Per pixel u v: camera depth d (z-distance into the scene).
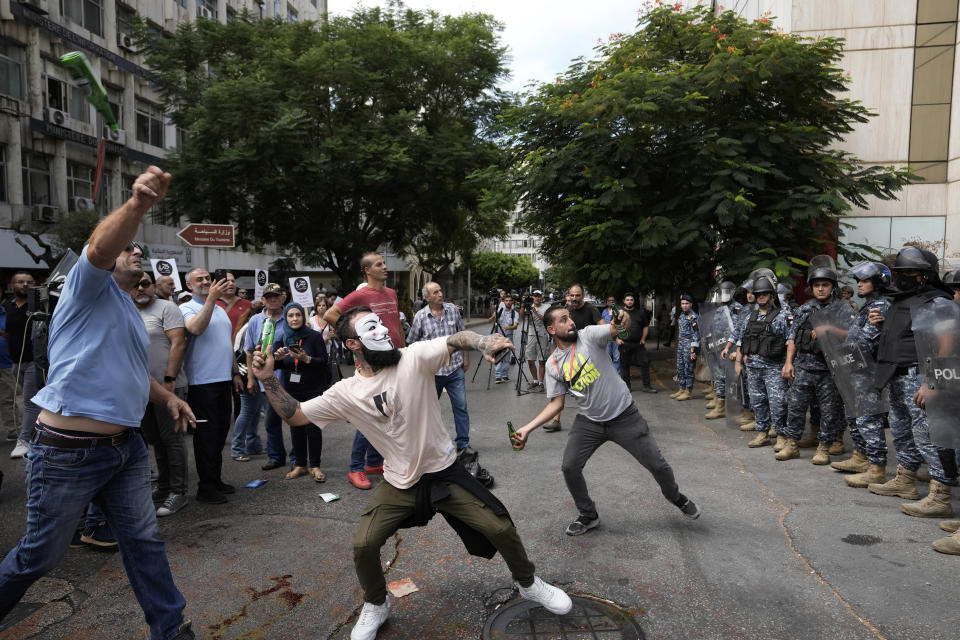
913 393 4.53
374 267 5.49
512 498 5.00
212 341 5.04
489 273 65.00
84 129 21.30
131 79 24.00
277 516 4.68
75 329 2.60
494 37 20.47
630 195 10.64
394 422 2.84
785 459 6.12
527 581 3.01
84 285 2.51
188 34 19.75
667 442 6.93
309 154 16.69
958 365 3.96
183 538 4.28
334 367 6.87
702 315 8.90
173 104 20.28
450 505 2.92
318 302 10.61
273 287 5.95
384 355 2.79
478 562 3.81
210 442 4.99
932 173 15.63
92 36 22.06
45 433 2.56
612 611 3.17
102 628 3.14
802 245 10.72
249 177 16.78
